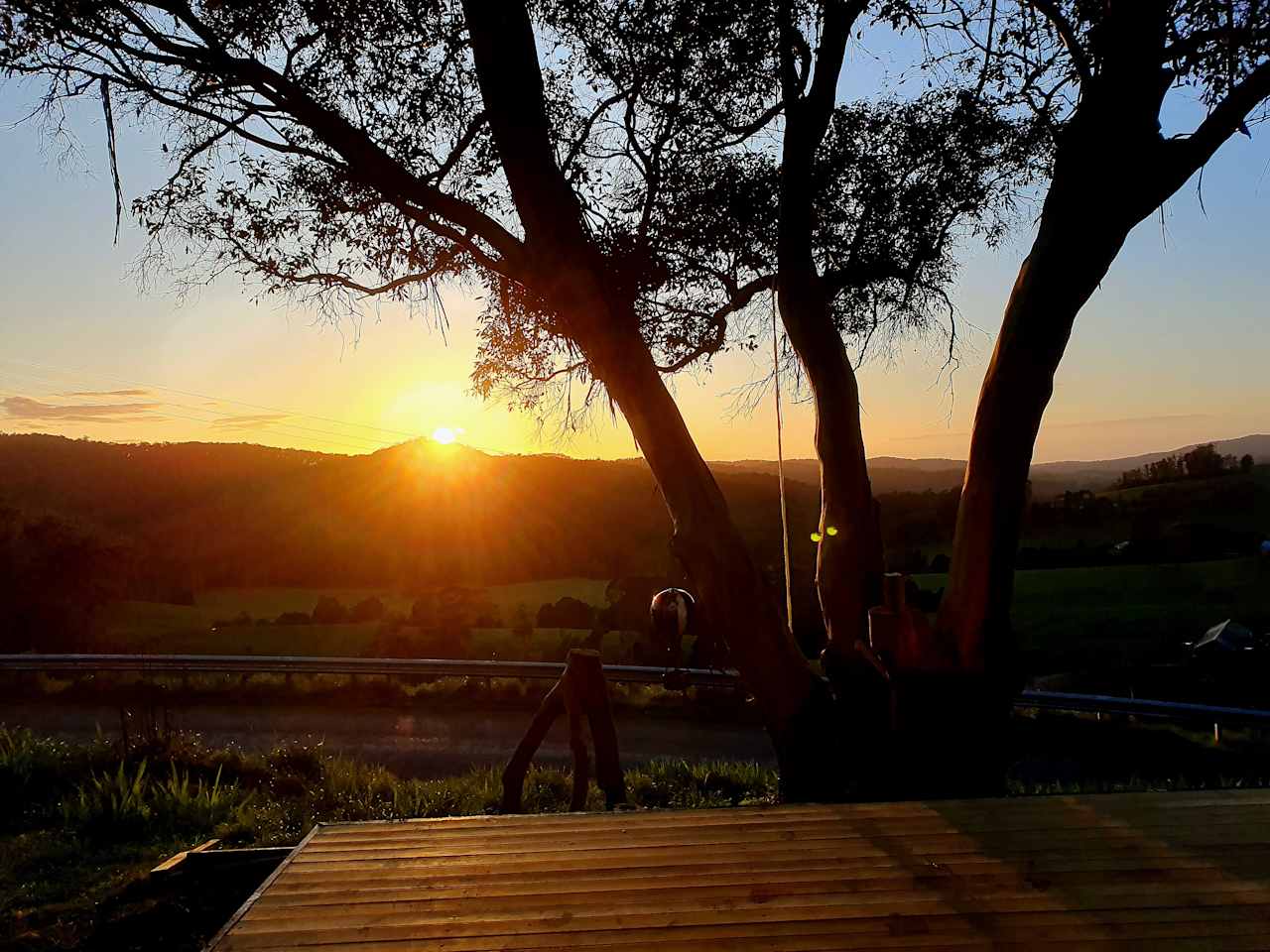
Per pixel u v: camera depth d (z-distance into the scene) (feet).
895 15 28.04
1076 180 23.00
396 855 10.03
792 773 25.08
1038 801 11.03
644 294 33.37
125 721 41.78
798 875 9.05
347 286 33.09
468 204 27.55
